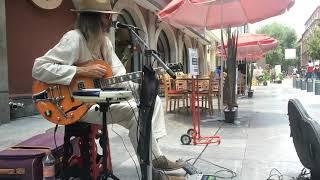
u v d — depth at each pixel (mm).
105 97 2818
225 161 4574
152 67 3068
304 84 22688
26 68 9047
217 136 5918
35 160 3010
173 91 9773
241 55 16484
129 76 3148
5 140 5750
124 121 3539
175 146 5473
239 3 8359
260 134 6422
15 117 8406
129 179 3842
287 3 8172
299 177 3840
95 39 3432
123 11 14398
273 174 4012
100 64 3342
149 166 3102
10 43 8656
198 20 9203
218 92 10102
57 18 9953
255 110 10508
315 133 3133
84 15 3430
